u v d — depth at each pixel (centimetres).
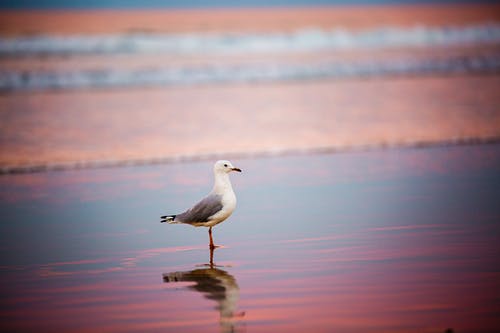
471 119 2038
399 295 739
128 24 5522
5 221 1118
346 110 2247
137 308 724
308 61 3584
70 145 1795
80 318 701
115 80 3042
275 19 6238
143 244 975
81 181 1429
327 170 1470
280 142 1792
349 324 668
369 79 3002
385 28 5084
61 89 2847
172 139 1853
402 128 1938
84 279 823
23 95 2678
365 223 1045
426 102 2350
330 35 4584
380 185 1312
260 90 2745
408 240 947
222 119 2125
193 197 1271
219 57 3816
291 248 925
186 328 670
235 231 1023
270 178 1401
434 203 1160
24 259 909
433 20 5900
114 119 2148
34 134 1934
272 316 692
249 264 862
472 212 1094
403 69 3253
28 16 6462
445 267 827
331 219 1077
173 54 3941
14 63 3562
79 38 4344
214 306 725
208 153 1686
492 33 4788
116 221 1112
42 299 757
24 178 1469
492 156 1568
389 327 659
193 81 3027
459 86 2688
